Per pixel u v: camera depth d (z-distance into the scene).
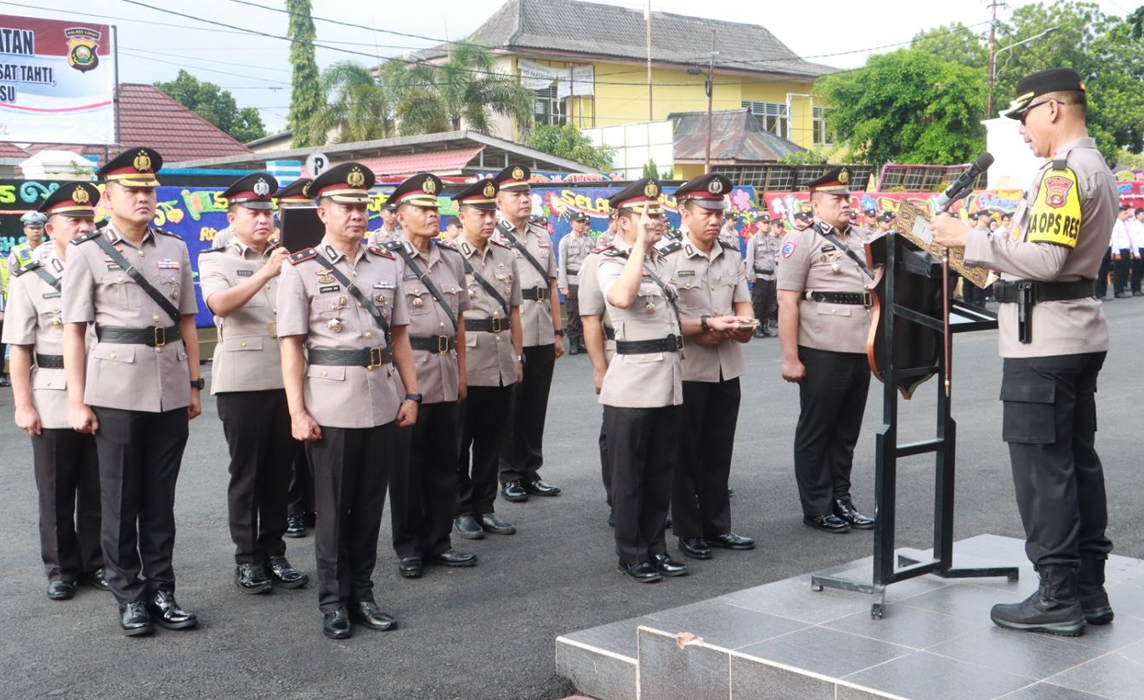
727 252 6.43
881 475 4.30
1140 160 47.03
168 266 5.27
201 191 13.62
